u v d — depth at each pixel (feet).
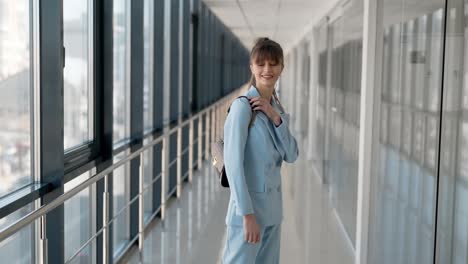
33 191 6.89
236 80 52.54
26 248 7.27
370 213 10.33
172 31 18.94
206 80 29.07
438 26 6.40
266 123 5.85
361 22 11.97
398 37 8.41
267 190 5.89
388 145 9.11
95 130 9.95
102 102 10.09
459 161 5.75
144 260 11.06
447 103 6.10
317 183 20.03
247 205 5.63
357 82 12.46
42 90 7.32
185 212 15.06
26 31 6.95
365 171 10.30
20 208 6.50
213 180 19.93
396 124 8.54
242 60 62.90
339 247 12.21
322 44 22.07
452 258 6.00
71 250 9.02
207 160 24.66
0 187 6.23
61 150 7.43
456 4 5.77
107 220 8.82
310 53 27.61
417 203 7.35
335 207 15.92
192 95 25.35
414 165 7.52
